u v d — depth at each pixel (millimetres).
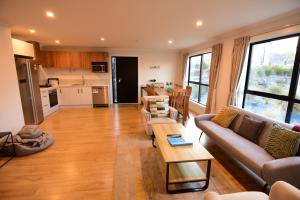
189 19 2920
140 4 2266
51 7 2357
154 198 1941
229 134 2777
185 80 6840
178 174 2148
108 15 2709
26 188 2076
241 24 3195
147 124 3527
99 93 6438
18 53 3980
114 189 2066
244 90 3756
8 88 3299
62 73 6562
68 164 2590
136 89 7234
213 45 4633
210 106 4777
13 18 2838
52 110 5633
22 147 2807
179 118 4820
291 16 2602
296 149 1952
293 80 2688
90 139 3500
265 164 1793
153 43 5512
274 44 3082
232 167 2562
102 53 6309
